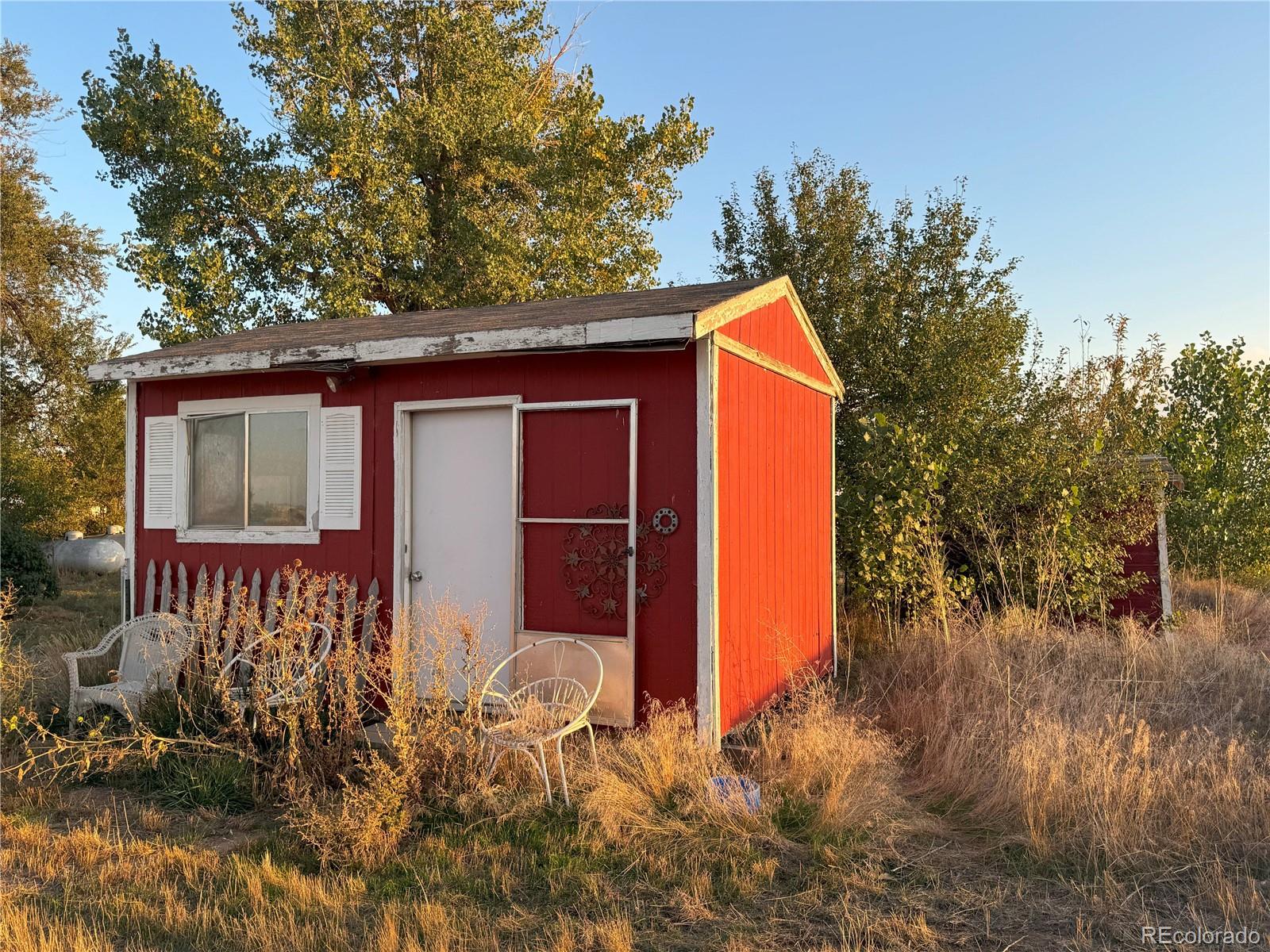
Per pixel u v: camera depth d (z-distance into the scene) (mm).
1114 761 4949
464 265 17609
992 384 12164
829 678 8453
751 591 6555
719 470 5938
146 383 7965
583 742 5680
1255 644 9375
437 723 5020
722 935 3611
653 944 3545
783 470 7480
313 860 4289
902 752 5824
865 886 4035
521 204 19641
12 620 10945
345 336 7340
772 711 6699
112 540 18125
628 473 5961
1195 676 7156
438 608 5793
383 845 4332
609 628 5996
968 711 6262
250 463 7465
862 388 12805
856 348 12695
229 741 5559
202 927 3623
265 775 5133
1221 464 14891
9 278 20297
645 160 18266
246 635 6273
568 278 18406
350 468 6977
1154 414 15492
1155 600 10172
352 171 15953
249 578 7375
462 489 6660
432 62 18938
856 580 9953
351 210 16719
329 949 3451
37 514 17422
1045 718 5852
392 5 18688
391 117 17125
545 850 4355
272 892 3949
